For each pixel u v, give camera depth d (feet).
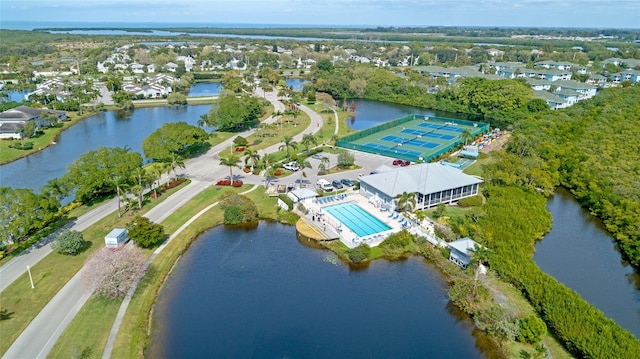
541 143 367.66
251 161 354.95
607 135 385.29
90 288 184.44
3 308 172.24
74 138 449.48
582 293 201.16
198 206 273.54
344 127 490.08
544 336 165.78
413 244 234.17
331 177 326.44
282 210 271.28
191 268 213.46
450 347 165.27
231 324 175.01
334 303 189.98
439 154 377.09
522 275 193.36
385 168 316.81
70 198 293.84
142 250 220.43
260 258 224.53
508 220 246.88
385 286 202.80
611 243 247.50
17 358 147.33
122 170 282.15
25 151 395.14
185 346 162.40
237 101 470.39
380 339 168.76
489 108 570.05
